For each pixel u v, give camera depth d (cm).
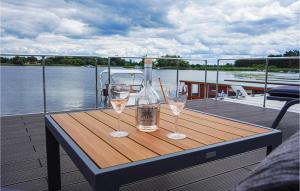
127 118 115
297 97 253
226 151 83
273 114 326
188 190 134
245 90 445
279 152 31
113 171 62
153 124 96
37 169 154
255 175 31
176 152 74
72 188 133
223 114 324
